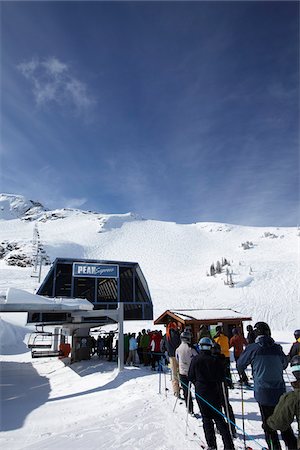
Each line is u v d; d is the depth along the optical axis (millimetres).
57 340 23891
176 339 8555
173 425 6270
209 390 4664
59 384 13375
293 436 3834
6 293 12164
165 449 5168
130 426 6500
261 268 75312
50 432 6805
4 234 165750
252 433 5621
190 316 17000
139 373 12547
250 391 8781
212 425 4625
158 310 50812
